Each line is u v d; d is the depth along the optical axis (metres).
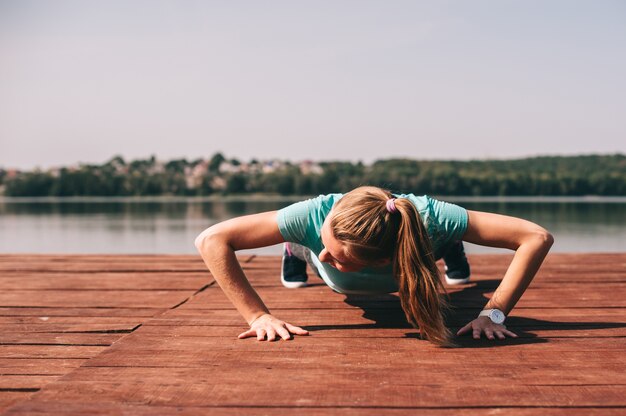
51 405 1.36
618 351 1.79
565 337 1.96
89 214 24.75
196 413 1.32
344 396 1.42
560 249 8.64
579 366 1.64
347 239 1.75
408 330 2.06
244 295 2.03
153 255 4.20
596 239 10.28
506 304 2.00
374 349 1.82
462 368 1.62
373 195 1.82
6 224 17.27
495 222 1.97
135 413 1.32
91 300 2.71
